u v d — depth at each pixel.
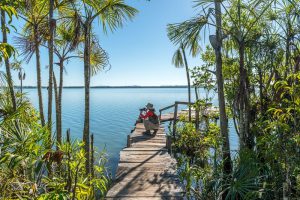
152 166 8.07
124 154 9.45
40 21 7.12
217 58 6.10
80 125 27.28
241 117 5.88
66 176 3.74
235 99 6.36
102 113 39.34
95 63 9.06
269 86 6.29
